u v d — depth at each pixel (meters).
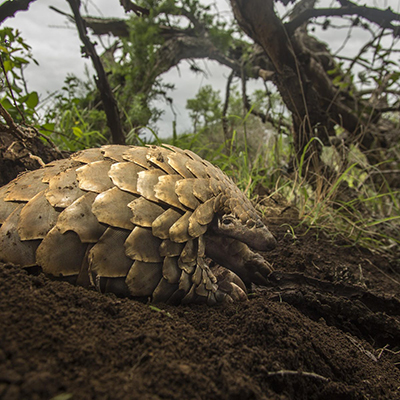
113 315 0.46
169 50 1.75
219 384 0.38
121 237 0.51
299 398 0.44
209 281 0.56
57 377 0.34
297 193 1.22
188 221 0.54
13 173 0.78
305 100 1.13
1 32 0.83
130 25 1.62
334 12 1.11
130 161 0.56
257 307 0.53
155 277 0.53
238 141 1.41
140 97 1.46
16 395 0.30
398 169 1.41
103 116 1.38
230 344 0.45
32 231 0.49
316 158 1.16
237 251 0.64
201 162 0.64
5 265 0.47
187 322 0.50
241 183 1.12
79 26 0.91
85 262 0.50
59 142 1.14
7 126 0.71
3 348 0.35
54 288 0.46
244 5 1.04
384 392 0.52
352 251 1.01
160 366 0.38
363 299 0.70
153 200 0.53
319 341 0.54
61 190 0.52
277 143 1.33
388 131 1.51
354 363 0.54
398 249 1.12
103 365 0.37
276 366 0.44
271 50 1.11
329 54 1.48
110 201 0.51
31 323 0.39
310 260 0.85
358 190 1.31
